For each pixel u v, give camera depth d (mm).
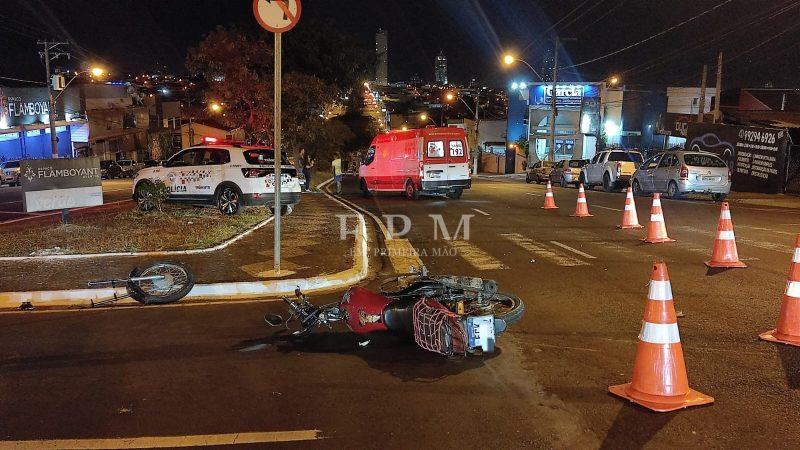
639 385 4711
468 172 23438
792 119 34312
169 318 7297
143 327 6922
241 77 28719
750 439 4082
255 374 5434
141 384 5211
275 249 9219
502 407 4648
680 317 6883
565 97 56000
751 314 6973
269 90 29641
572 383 5098
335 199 23844
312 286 8805
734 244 9586
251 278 8844
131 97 65875
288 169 16188
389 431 4281
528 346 6066
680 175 20844
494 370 5430
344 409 4664
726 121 33969
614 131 57062
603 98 55625
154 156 66875
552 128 42438
